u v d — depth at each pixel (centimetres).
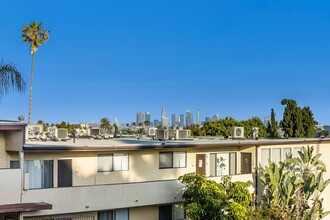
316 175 4181
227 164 3556
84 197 2609
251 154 3588
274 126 6600
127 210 2919
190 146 3094
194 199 2827
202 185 2831
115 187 2736
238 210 2808
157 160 3130
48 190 2486
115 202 2731
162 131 3512
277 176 3391
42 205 2373
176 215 3139
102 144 2883
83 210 2606
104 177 2888
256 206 3369
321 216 3825
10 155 2552
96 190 2658
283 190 3434
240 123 6538
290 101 6425
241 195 3017
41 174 2647
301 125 6312
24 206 2322
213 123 6681
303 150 3847
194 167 3328
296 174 3859
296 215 3388
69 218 2662
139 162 3041
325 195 4344
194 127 7438
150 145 2923
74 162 2772
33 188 2527
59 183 2708
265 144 3606
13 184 2361
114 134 4138
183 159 3266
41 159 2648
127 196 2783
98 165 2869
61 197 2528
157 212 3056
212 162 3462
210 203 2778
